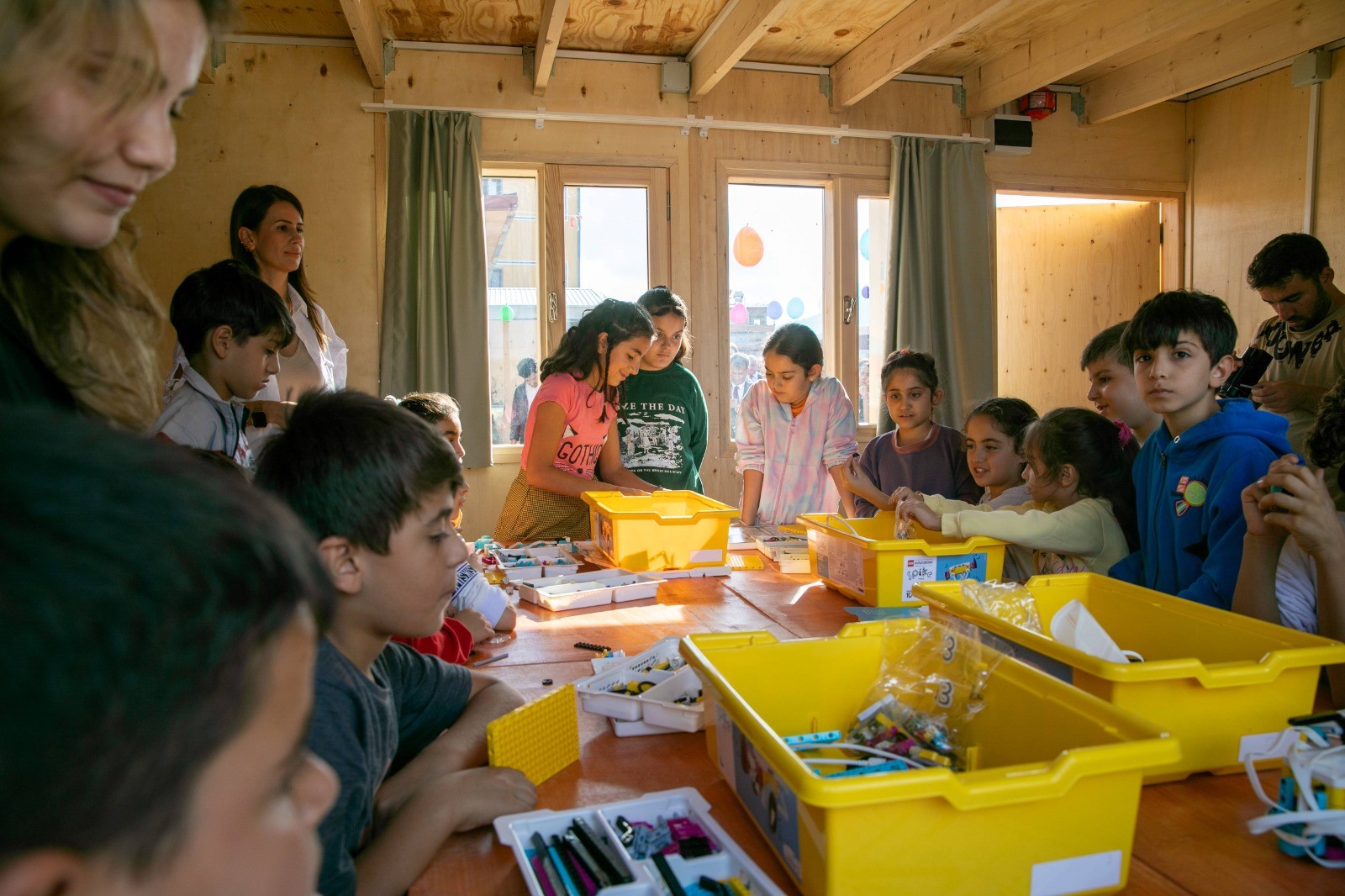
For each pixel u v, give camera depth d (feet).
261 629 0.80
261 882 0.84
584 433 9.07
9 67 1.83
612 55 14.73
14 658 0.61
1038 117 16.37
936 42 12.64
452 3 12.78
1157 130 17.03
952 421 15.72
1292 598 4.36
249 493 0.89
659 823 2.87
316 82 13.78
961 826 2.39
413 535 2.97
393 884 2.72
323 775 1.07
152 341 3.00
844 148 15.71
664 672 4.29
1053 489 6.25
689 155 15.08
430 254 13.85
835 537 6.47
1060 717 2.97
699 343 15.25
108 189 2.12
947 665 3.48
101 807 0.67
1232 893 2.53
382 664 3.62
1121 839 2.52
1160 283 17.60
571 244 14.88
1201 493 4.81
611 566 7.32
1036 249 18.15
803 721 3.65
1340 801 2.60
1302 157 14.97
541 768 3.38
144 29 1.92
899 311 15.61
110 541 0.68
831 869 2.31
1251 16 14.12
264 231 8.60
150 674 0.68
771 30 14.10
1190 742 3.17
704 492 15.37
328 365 9.71
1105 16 13.26
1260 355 5.16
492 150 14.39
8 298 2.52
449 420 8.25
